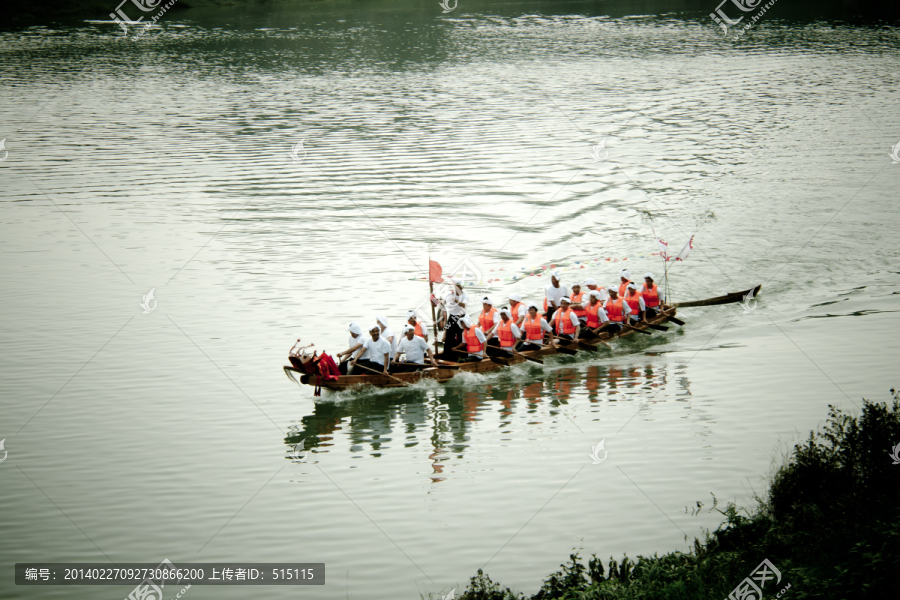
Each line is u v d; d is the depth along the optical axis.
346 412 29.27
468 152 69.50
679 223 50.56
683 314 38.09
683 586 16.81
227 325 36.78
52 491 24.27
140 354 34.03
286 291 40.78
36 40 134.88
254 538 21.75
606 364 33.00
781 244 46.19
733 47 122.94
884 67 101.38
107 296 40.47
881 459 19.73
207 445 26.88
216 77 108.00
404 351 31.95
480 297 39.88
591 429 27.06
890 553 15.70
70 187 60.53
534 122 80.25
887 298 38.16
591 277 42.25
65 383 31.44
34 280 42.75
